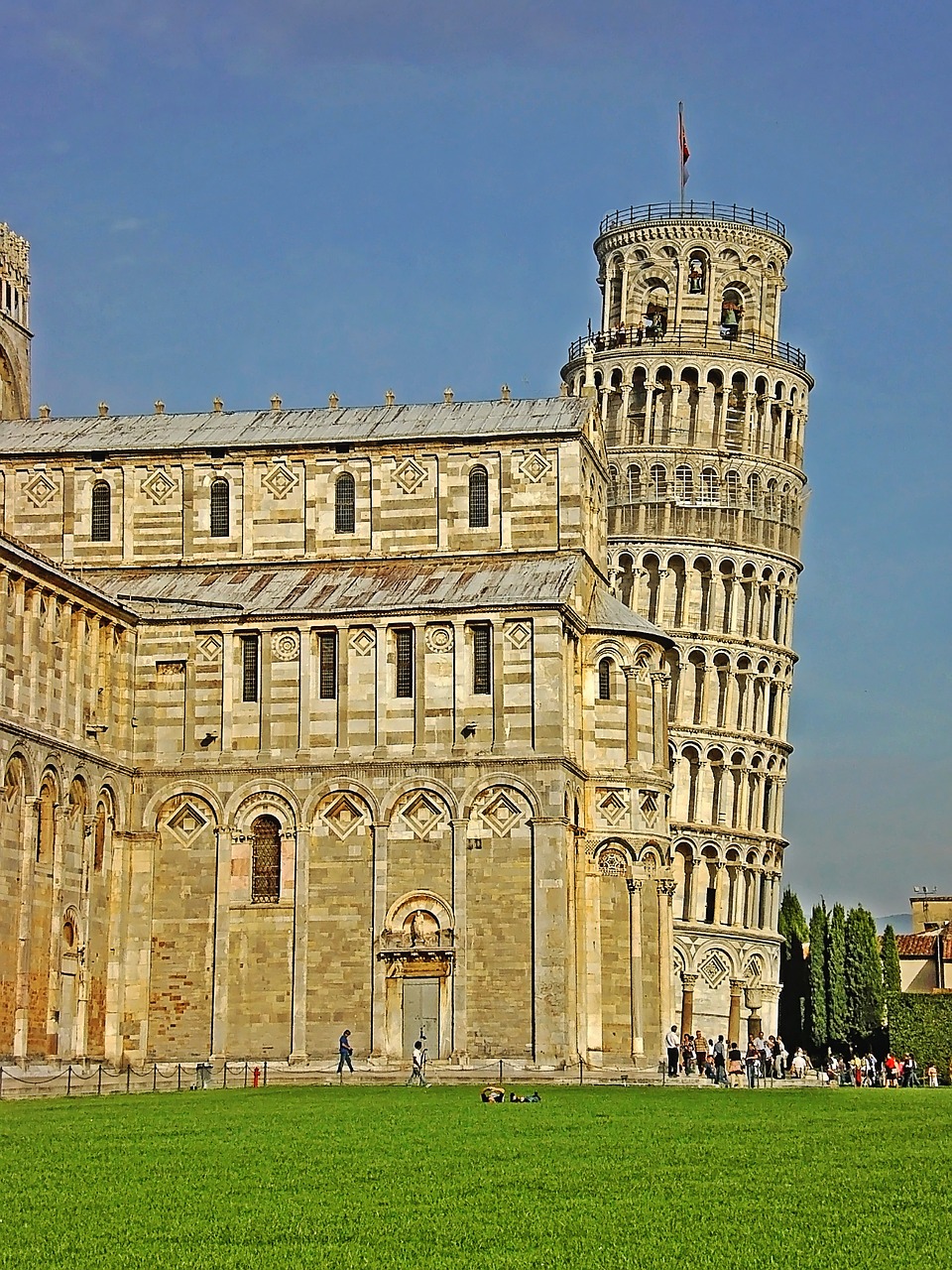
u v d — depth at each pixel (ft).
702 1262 121.70
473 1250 125.59
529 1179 157.17
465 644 343.67
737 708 545.44
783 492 561.43
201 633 352.69
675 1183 155.12
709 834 531.09
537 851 335.47
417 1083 306.96
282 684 348.59
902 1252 124.88
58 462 380.99
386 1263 121.39
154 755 350.23
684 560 542.98
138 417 397.19
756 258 571.69
